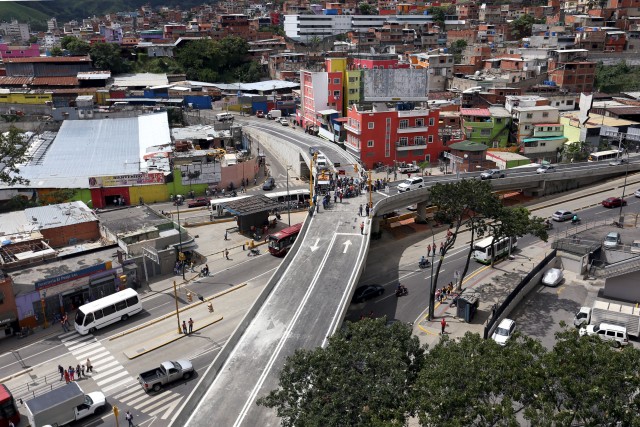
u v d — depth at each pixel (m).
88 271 65.88
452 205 65.25
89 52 197.75
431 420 30.47
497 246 77.69
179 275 75.31
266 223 90.44
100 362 56.03
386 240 87.25
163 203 105.69
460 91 162.12
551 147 124.50
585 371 30.25
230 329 61.91
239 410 42.78
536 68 164.50
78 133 133.88
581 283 71.50
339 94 143.25
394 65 151.00
